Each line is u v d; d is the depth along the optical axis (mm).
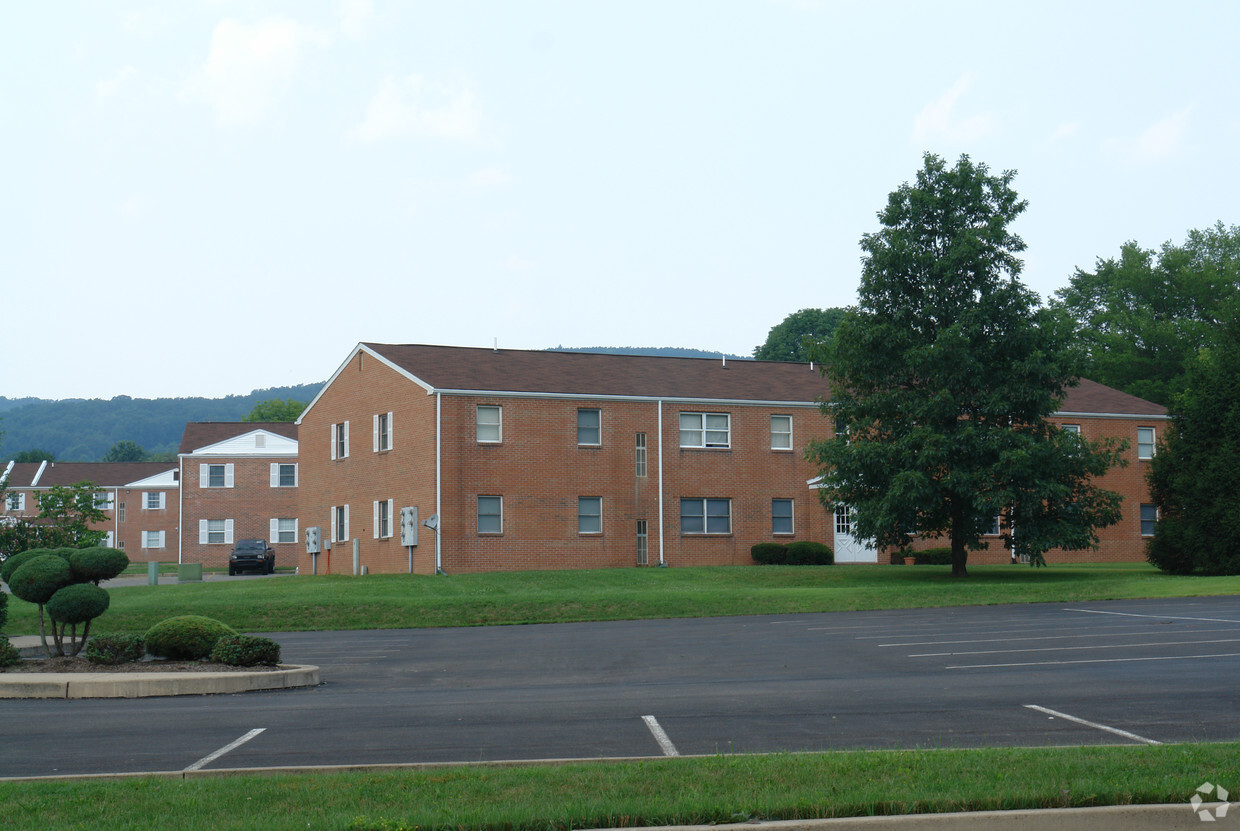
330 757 10320
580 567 41812
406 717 12719
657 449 43406
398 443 42906
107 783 8898
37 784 8875
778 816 7469
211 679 15422
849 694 14008
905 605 29484
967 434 34656
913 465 35188
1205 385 39469
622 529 42562
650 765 9156
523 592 33438
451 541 40000
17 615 27844
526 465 41375
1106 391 53188
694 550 43594
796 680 15617
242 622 27047
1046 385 36438
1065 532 35562
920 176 37188
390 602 28875
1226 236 75562
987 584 33125
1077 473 37094
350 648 21875
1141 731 11055
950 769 8695
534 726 11906
